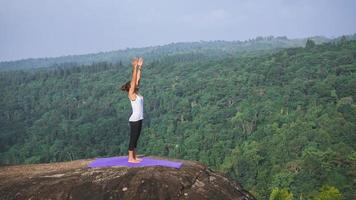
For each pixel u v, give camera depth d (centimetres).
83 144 8856
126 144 8881
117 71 17150
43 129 10144
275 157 7069
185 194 738
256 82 11944
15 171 862
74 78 16188
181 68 16988
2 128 10456
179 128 9675
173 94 12594
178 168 804
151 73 17088
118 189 731
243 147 7944
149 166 796
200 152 8156
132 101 844
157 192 730
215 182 799
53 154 8412
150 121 10644
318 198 4662
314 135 7175
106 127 9644
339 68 11200
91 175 770
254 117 9006
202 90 12362
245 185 6719
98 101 12838
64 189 739
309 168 6062
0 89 14950
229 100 10850
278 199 4834
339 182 5650
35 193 739
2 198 740
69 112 11625
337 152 6475
